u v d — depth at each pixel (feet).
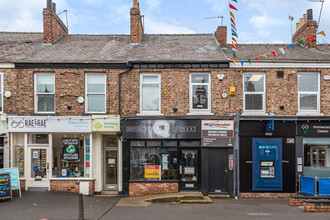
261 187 42.88
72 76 43.91
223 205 37.63
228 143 42.80
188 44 51.26
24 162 43.73
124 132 42.91
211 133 42.80
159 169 43.39
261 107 43.88
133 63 43.55
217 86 43.60
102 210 34.30
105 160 45.24
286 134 42.98
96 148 44.27
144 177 43.39
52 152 43.78
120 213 33.22
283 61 43.14
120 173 44.09
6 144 43.47
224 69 43.70
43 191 43.09
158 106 44.24
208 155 43.19
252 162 43.04
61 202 37.55
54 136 43.98
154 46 50.14
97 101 44.45
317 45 53.52
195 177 43.42
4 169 38.88
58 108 43.75
